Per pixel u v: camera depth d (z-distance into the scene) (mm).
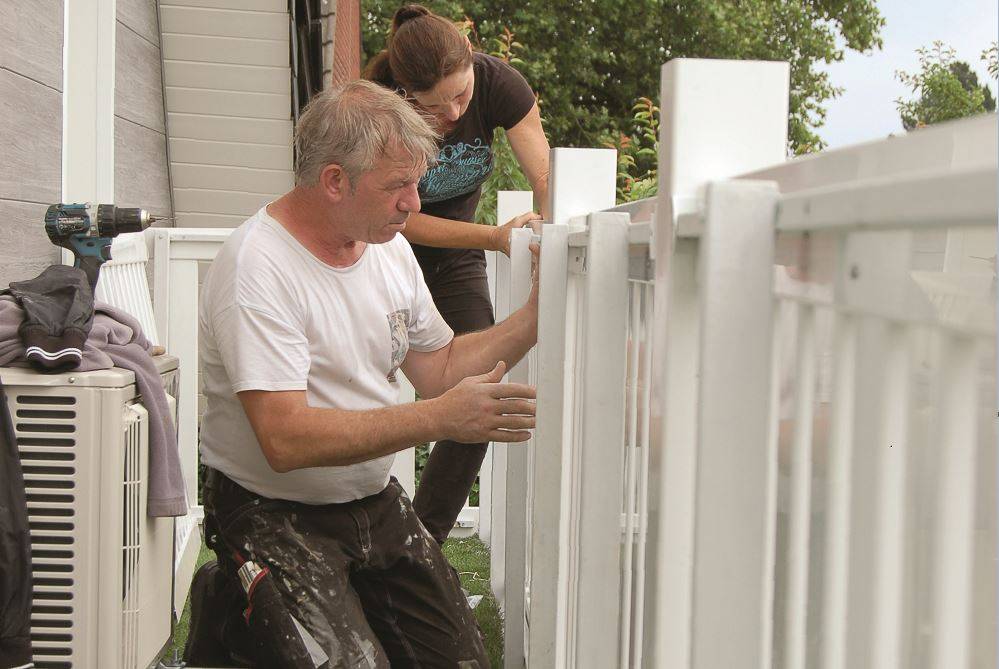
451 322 3855
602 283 1616
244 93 6379
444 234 3393
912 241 646
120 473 2227
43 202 3484
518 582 3041
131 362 2400
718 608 873
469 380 2164
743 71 1067
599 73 19969
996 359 647
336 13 10234
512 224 3244
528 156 3602
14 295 2324
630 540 1681
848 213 677
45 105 3527
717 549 866
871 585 720
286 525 2340
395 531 2508
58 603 2209
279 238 2252
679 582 1160
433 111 3275
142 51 5660
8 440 2055
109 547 2221
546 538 2137
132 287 3678
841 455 789
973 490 630
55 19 3674
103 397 2207
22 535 2033
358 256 2398
